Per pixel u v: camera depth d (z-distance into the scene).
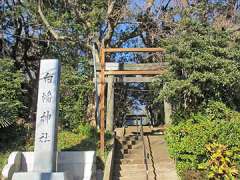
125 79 16.89
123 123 23.47
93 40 19.78
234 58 13.08
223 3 18.17
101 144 13.91
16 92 15.21
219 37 13.38
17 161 11.76
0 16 22.47
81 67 20.95
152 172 12.55
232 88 13.02
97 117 16.50
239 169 11.38
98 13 19.80
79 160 12.20
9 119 14.16
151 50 15.18
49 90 11.66
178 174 12.03
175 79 13.09
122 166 13.21
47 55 23.17
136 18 20.61
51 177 10.64
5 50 23.36
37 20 22.08
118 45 22.69
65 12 20.92
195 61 12.66
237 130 11.93
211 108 12.70
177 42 13.29
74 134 15.71
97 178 12.35
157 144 15.73
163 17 20.09
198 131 11.98
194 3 18.59
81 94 17.28
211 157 11.37
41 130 11.30
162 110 21.12
